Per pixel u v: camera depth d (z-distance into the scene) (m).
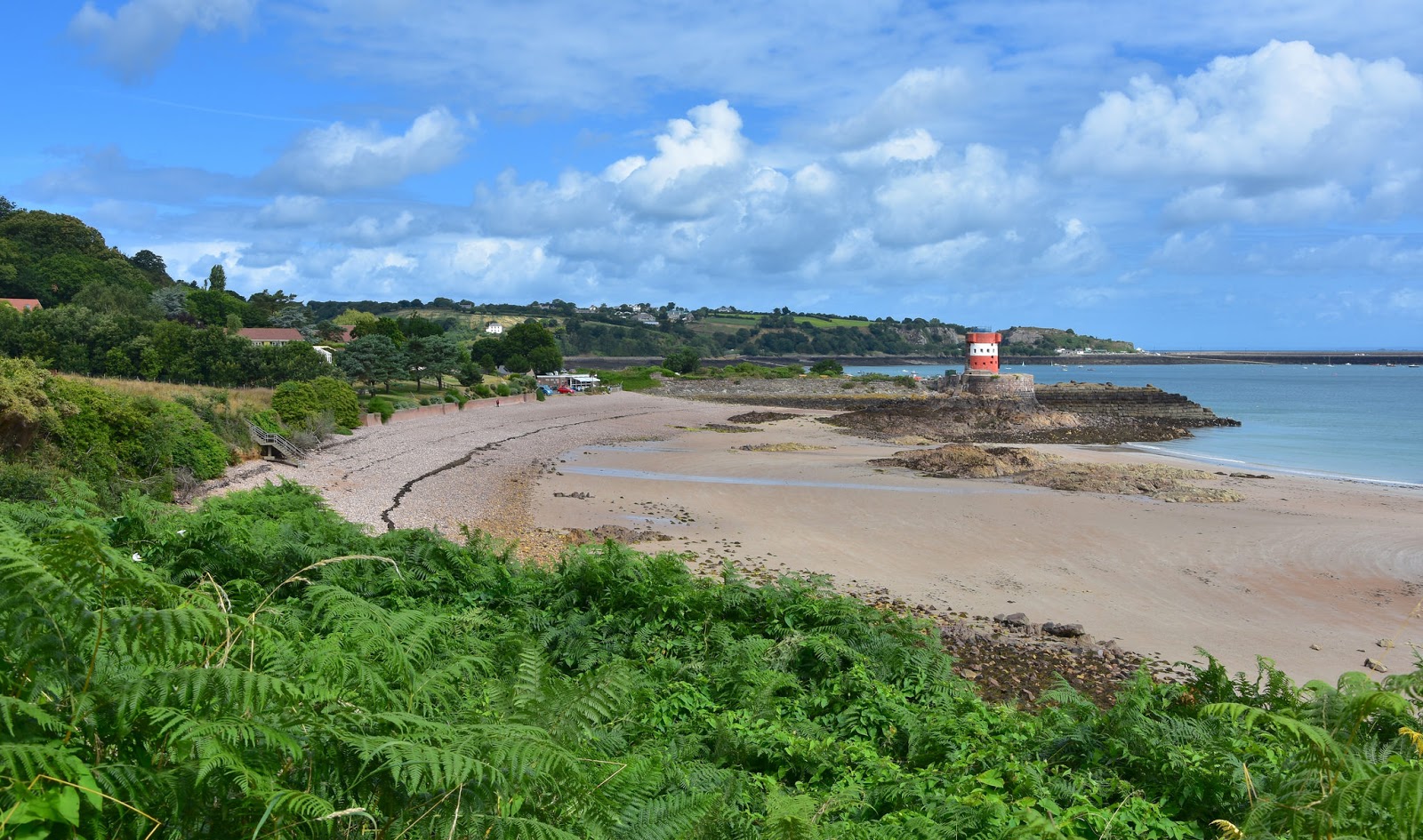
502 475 42.53
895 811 6.04
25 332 63.22
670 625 11.22
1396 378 185.50
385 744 2.77
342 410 53.22
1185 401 90.75
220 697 2.72
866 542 29.09
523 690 4.50
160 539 10.14
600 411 85.62
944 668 10.59
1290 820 3.71
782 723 7.83
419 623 5.70
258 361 64.44
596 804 3.43
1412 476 45.94
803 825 4.49
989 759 7.12
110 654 2.81
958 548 28.45
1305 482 43.19
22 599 2.55
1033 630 19.34
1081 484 41.44
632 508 34.94
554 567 14.11
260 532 10.93
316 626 6.20
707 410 92.56
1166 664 17.34
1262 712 4.27
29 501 18.50
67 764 2.27
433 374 84.62
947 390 100.94
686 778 5.45
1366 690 5.39
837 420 80.75
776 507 35.56
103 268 114.38
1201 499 37.84
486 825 2.89
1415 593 23.73
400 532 12.57
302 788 2.79
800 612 12.01
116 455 26.94
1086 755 7.09
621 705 4.36
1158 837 5.43
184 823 2.53
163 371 63.56
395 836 2.79
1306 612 21.84
